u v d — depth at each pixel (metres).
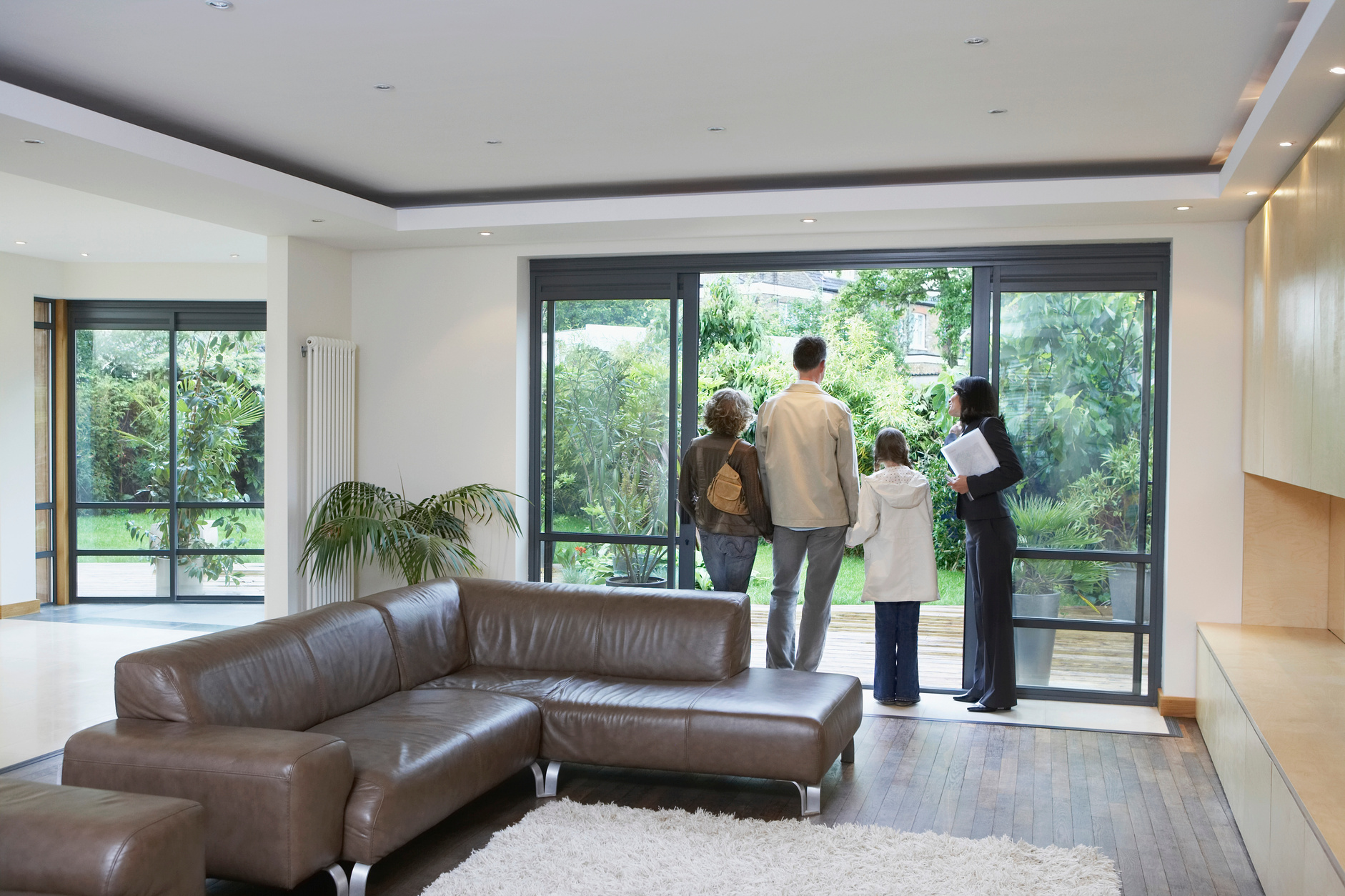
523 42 3.53
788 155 4.98
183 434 9.00
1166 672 5.55
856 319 10.85
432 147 4.92
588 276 6.48
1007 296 5.88
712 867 3.46
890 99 4.09
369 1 3.20
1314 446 3.85
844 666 7.11
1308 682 4.18
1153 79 3.81
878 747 4.97
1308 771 3.07
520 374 6.50
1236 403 5.43
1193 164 5.07
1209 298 5.46
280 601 6.15
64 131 3.88
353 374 6.63
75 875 2.50
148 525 9.05
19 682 6.21
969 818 4.04
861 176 5.39
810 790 4.02
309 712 3.88
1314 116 3.59
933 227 5.72
